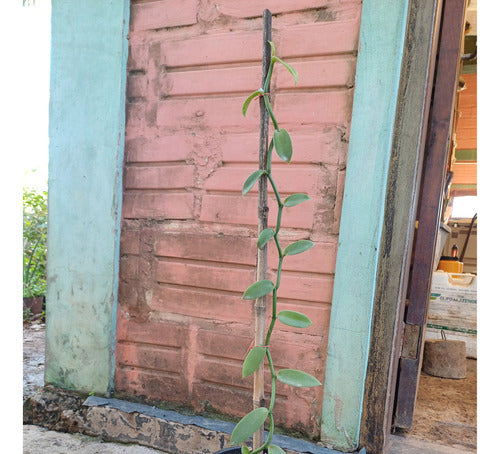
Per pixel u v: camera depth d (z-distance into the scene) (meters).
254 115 1.68
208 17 1.74
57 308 1.99
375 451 1.52
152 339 1.86
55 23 1.96
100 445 1.78
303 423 1.61
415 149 1.47
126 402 1.88
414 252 1.87
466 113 4.76
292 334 1.63
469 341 3.21
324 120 1.57
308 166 1.60
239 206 1.71
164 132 1.83
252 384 1.69
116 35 1.86
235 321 1.72
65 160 1.96
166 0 1.80
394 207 1.50
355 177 1.51
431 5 1.46
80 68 1.92
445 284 3.25
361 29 1.49
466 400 2.44
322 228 1.58
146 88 1.85
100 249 1.91
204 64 1.75
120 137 1.88
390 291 1.51
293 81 1.60
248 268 1.70
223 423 1.71
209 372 1.76
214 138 1.74
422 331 1.88
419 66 1.47
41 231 4.14
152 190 1.86
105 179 1.90
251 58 1.67
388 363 1.51
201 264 1.78
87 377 1.94
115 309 1.91
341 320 1.54
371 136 1.49
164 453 1.72
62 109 1.96
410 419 1.89
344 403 1.54
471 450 1.79
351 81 1.54
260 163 0.91
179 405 1.81
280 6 1.62
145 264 1.87
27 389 2.21
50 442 1.79
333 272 1.57
